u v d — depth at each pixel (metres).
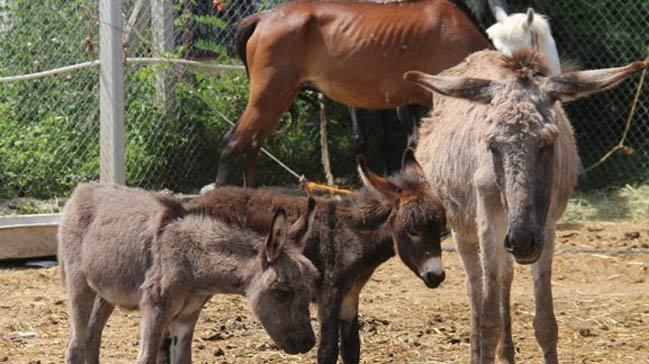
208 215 6.55
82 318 6.92
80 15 12.99
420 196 6.91
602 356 8.09
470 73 7.30
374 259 7.05
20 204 12.72
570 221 13.71
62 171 13.08
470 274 7.63
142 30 13.48
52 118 13.12
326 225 6.97
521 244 6.00
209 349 8.16
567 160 7.08
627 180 15.52
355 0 12.27
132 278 6.54
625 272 11.04
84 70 12.95
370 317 9.05
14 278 10.59
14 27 13.26
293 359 7.96
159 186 13.70
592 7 15.65
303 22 12.02
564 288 10.43
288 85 12.10
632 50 15.75
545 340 6.72
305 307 6.20
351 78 12.06
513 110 6.19
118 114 12.27
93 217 6.80
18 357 7.88
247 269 6.34
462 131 7.21
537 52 6.75
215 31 14.62
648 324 9.05
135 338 8.49
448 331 8.79
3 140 13.11
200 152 14.12
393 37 11.82
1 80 12.37
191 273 6.42
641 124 15.72
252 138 12.12
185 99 13.96
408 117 12.49
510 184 6.10
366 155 14.66
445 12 11.83
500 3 14.74
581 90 6.29
